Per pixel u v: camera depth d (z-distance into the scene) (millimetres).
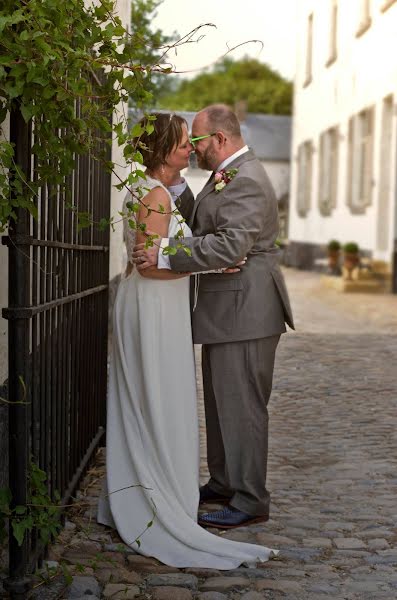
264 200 3898
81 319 4535
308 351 10023
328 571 3637
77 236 4254
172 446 3855
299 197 30438
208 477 5000
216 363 4039
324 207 26297
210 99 55906
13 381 3070
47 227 3537
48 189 3457
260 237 4012
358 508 4488
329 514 4387
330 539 4027
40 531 3305
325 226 26516
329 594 3396
